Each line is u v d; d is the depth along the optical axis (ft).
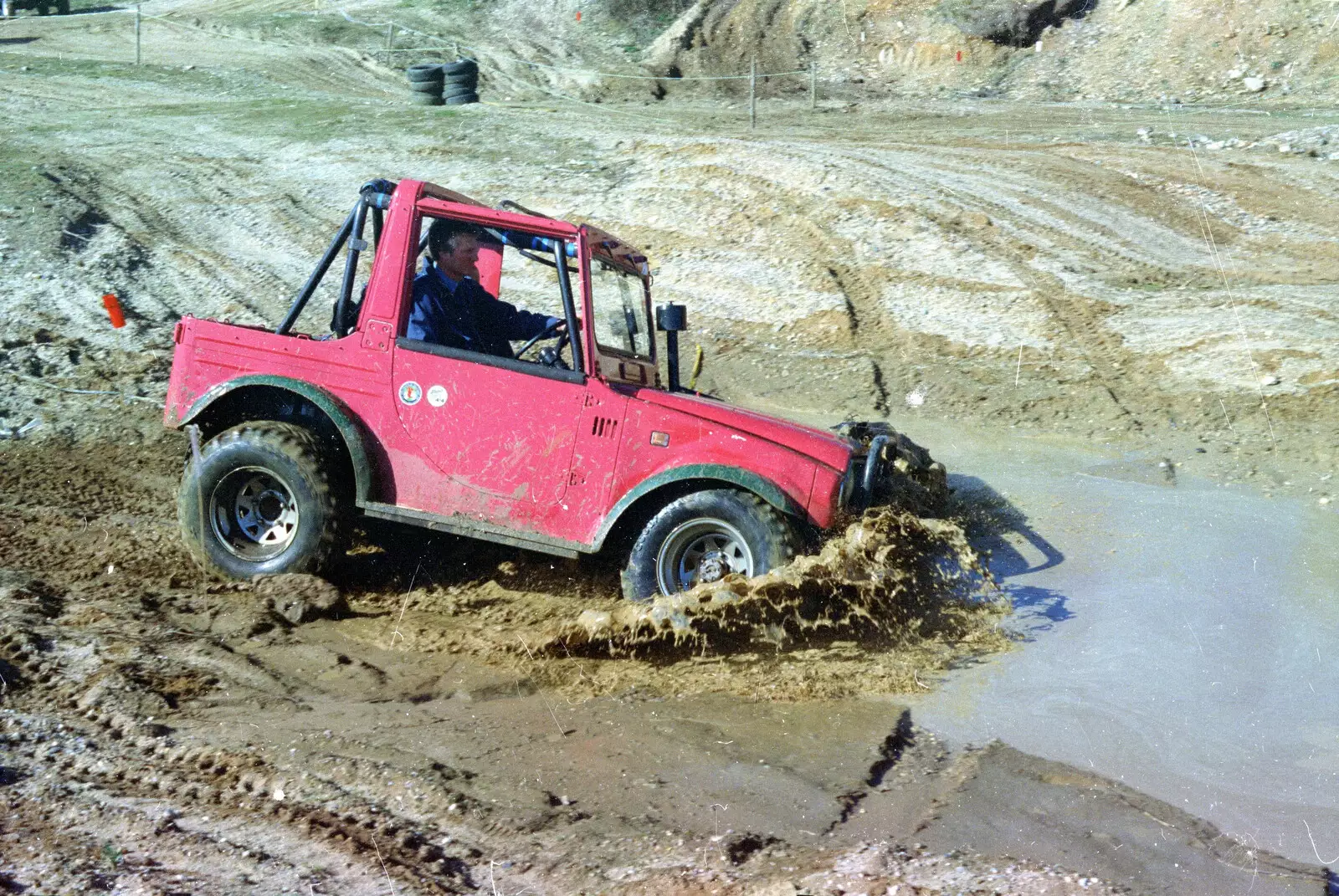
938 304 42.65
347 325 20.42
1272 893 11.28
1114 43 102.32
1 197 52.42
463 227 19.69
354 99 85.76
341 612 19.29
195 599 19.27
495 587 20.80
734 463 18.47
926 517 22.77
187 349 20.12
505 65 111.86
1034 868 11.63
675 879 11.35
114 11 142.92
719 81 105.70
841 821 12.72
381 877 11.40
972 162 59.72
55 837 11.98
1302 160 59.98
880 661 17.70
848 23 114.83
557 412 18.99
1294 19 95.45
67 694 15.46
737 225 51.01
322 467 19.52
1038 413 33.86
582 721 15.40
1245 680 17.02
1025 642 18.60
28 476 27.30
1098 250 47.67
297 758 13.91
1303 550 23.31
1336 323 38.14
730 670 17.31
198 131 70.03
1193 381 35.04
